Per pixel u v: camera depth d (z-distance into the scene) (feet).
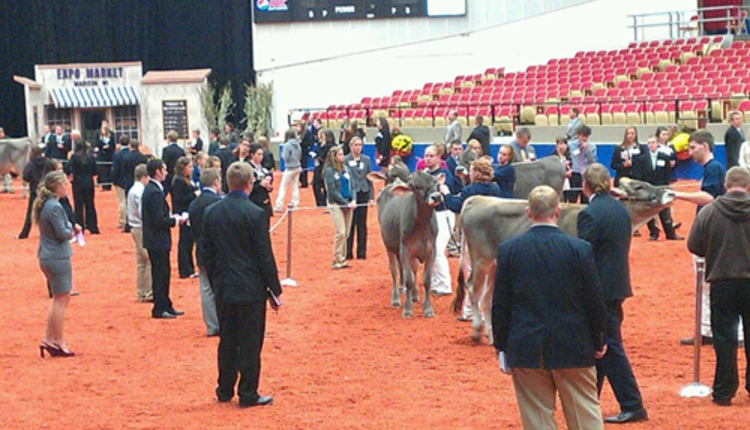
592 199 28.86
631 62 115.65
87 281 57.82
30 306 51.06
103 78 129.49
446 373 35.27
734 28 128.06
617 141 97.66
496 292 23.45
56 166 54.03
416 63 133.18
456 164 55.98
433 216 44.57
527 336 22.89
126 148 80.12
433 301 48.57
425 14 136.46
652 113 97.76
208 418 30.32
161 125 129.08
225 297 31.27
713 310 30.07
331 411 30.73
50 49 159.94
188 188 56.18
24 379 35.99
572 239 23.26
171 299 51.55
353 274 56.95
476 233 38.14
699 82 104.32
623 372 28.37
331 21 138.41
